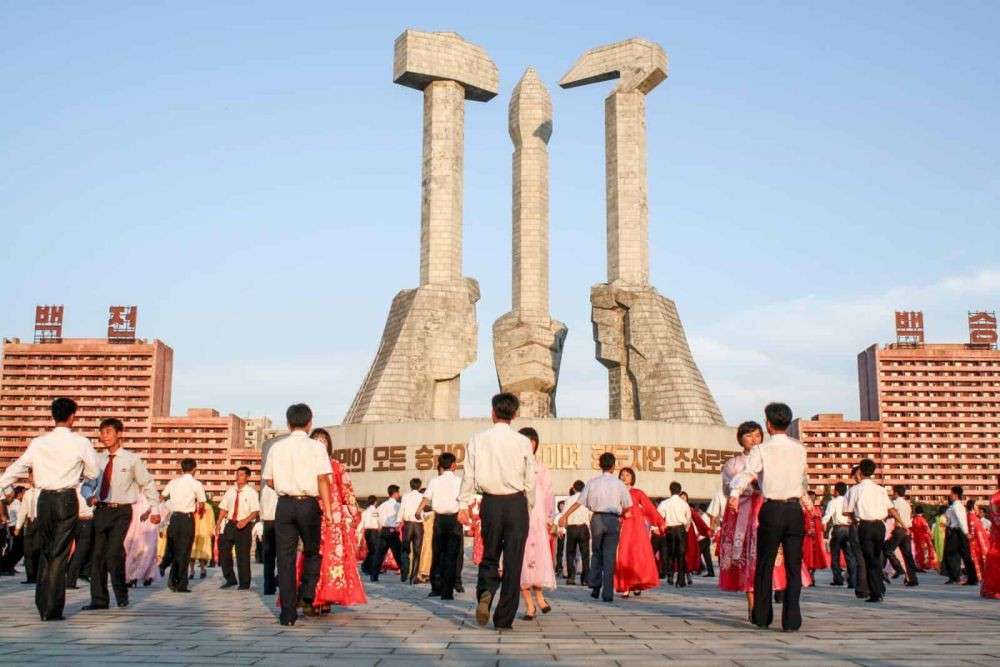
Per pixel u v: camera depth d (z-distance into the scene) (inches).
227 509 722.8
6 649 313.4
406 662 287.7
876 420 5782.5
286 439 433.1
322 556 451.8
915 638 362.0
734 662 289.4
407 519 815.1
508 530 403.2
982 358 5787.4
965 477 5634.8
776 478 407.5
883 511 601.6
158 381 5772.6
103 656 297.0
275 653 307.3
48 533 425.7
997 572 629.0
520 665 283.0
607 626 412.2
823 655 307.3
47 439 434.6
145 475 511.8
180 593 647.1
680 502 799.7
